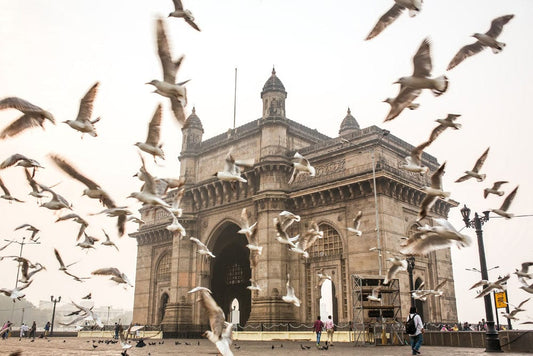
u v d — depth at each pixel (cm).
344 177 3538
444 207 4056
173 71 1025
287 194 3903
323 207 3688
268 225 3828
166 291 5162
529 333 2041
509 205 1228
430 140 1132
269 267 3722
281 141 4100
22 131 1032
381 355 1919
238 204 4306
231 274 5291
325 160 3800
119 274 1130
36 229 1530
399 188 3478
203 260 4500
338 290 3428
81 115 1116
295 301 1691
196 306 4403
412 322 1892
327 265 3559
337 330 3316
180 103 1047
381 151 3462
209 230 4531
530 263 1294
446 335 2598
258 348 2498
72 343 3356
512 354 1877
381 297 2822
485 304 2056
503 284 1305
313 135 4553
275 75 4353
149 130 1122
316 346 2558
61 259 1369
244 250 5128
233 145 4525
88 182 1101
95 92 1121
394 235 3331
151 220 5600
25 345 2978
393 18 986
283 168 3991
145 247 5662
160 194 1307
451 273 3994
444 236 791
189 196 4738
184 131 5016
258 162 4150
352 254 3391
